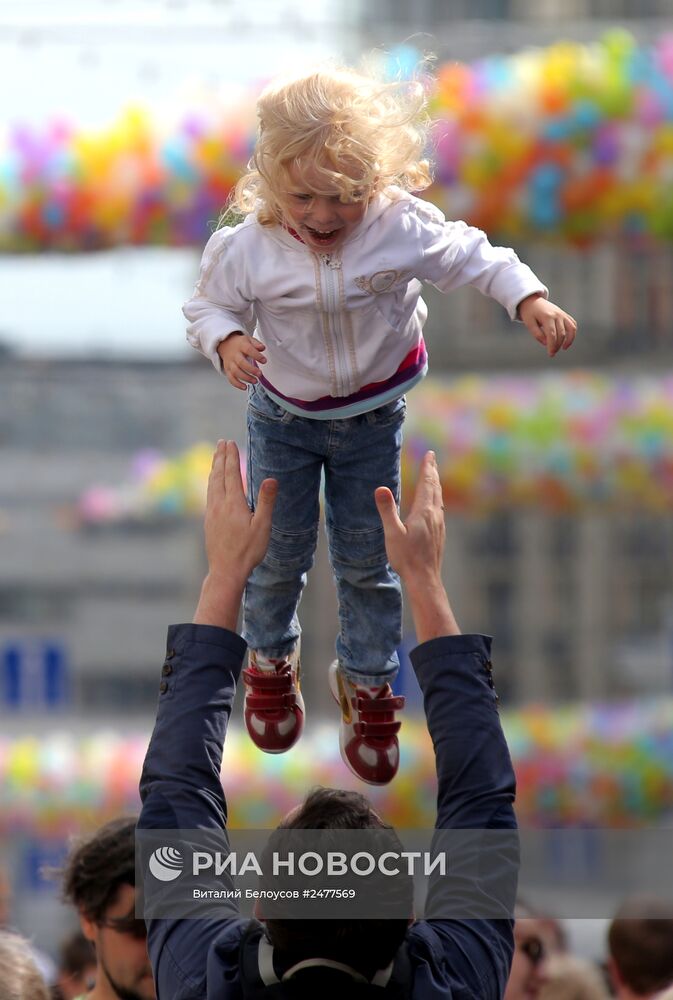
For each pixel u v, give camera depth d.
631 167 27.78
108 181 29.08
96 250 30.08
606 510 40.44
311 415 9.42
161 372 94.62
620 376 40.03
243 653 8.11
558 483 39.12
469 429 38.97
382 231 8.89
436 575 8.30
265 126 8.49
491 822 7.80
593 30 32.34
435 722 7.98
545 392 39.47
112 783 39.09
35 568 183.38
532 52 28.58
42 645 100.81
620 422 38.56
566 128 27.55
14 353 92.75
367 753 10.36
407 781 37.00
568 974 12.88
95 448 180.38
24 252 30.17
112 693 181.75
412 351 9.49
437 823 7.89
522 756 39.62
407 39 10.77
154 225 29.44
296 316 9.05
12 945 9.58
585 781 39.00
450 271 9.13
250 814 37.12
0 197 29.31
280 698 10.34
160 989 7.62
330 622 134.00
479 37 33.34
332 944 7.23
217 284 9.09
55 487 181.38
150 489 66.50
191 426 145.12
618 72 27.66
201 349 9.20
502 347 148.88
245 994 7.28
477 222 28.80
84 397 177.88
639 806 39.47
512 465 38.97
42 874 11.52
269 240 8.99
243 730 41.28
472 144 27.61
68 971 13.30
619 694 167.12
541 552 171.00
